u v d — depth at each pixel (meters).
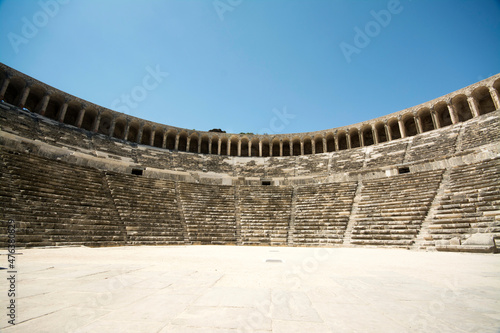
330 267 8.65
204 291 4.86
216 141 50.38
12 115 30.89
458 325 3.12
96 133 38.84
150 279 5.96
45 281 5.51
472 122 33.03
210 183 36.59
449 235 17.45
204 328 2.99
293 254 13.83
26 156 22.67
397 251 16.50
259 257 11.91
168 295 4.51
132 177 29.59
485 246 14.18
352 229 23.02
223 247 19.59
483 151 26.02
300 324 3.15
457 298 4.51
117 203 23.80
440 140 33.78
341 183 31.77
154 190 28.97
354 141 47.34
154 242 21.17
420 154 33.41
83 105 38.94
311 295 4.66
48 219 17.64
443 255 13.33
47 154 27.11
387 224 21.77
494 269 8.20
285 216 27.70
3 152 21.28
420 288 5.33
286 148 51.28
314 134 47.53
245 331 2.89
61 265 8.08
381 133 45.28
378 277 6.68
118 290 4.82
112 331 2.82
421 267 8.73
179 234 23.47
